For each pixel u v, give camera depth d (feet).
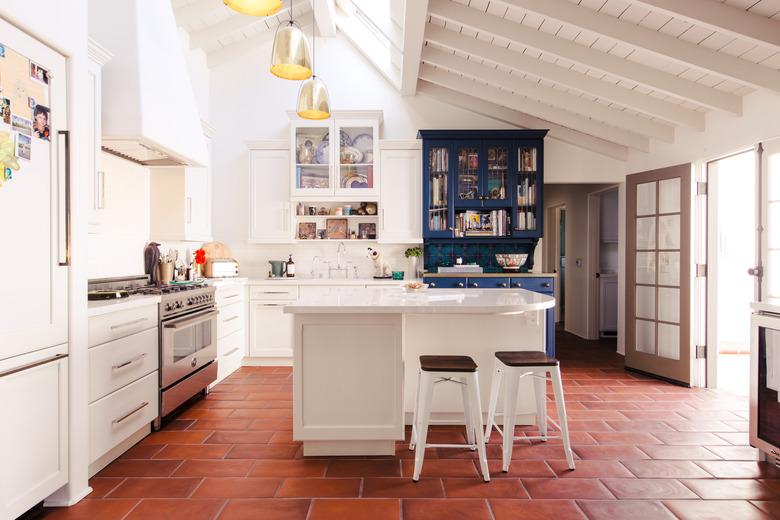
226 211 17.67
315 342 8.52
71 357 7.00
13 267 5.96
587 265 20.84
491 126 17.51
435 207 16.60
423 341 9.89
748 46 9.53
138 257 12.17
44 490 6.49
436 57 14.17
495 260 17.57
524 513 6.80
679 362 13.67
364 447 8.78
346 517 6.70
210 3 14.56
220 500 7.18
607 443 9.29
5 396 5.84
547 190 26.16
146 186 12.51
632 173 15.61
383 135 17.60
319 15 16.08
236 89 17.71
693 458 8.61
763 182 10.82
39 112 6.40
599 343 19.74
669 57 10.03
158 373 9.89
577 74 12.78
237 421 10.63
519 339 9.84
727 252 18.90
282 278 16.78
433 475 7.97
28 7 6.10
